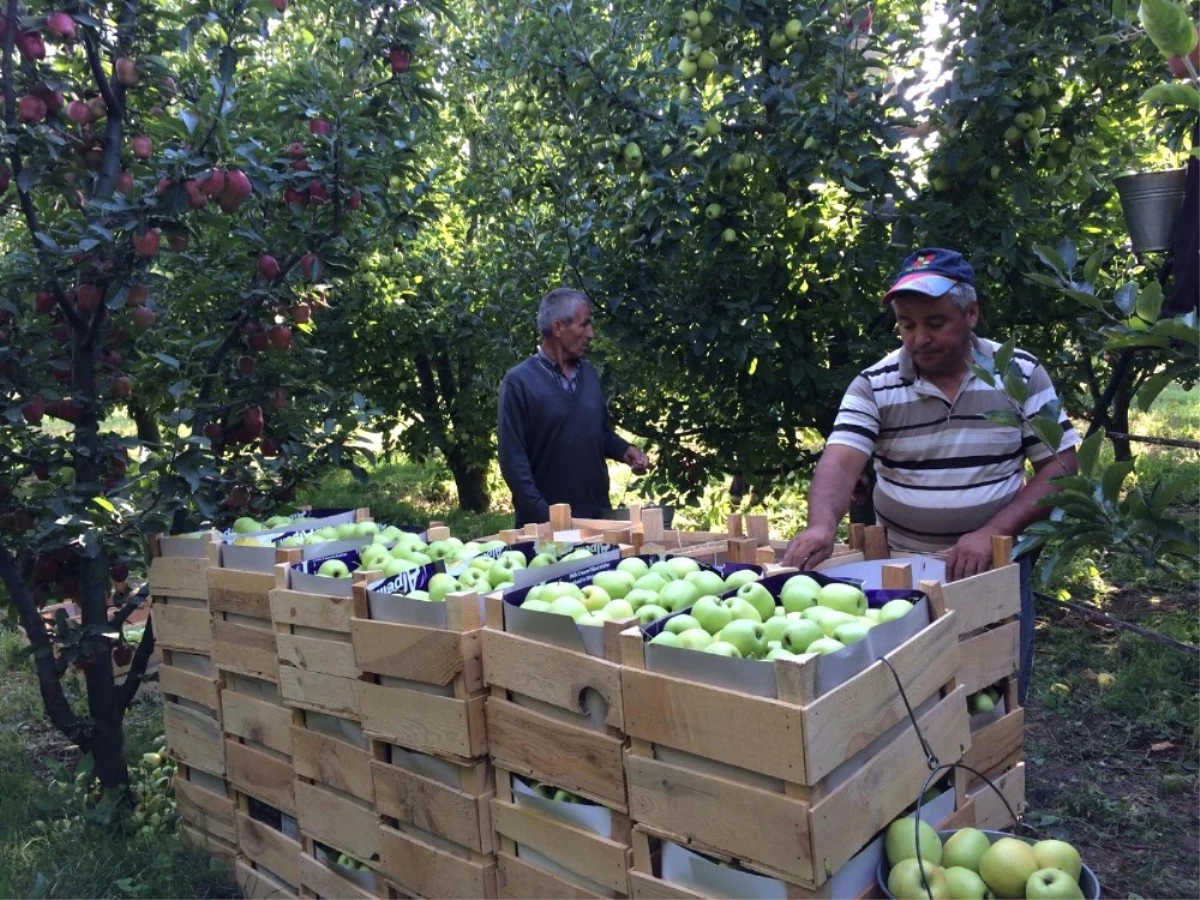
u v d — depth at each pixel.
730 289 5.11
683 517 7.21
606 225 5.58
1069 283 1.95
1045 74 4.50
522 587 2.44
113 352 4.12
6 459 3.84
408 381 10.05
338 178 3.91
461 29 7.18
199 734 3.42
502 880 2.32
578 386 4.31
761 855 1.76
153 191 3.43
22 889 3.36
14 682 5.69
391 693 2.49
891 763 1.90
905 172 4.84
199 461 3.67
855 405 2.97
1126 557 6.46
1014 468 2.91
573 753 2.10
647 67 5.29
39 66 3.66
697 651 1.83
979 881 1.87
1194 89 1.38
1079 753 4.03
